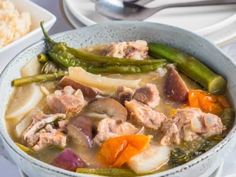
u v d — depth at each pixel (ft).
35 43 1.56
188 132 1.34
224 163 1.44
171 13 1.90
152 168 1.26
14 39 1.76
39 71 1.56
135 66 1.54
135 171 1.26
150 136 1.31
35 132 1.36
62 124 1.36
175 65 1.55
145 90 1.44
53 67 1.56
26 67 1.54
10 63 1.49
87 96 1.46
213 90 1.48
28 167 1.25
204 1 1.92
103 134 1.32
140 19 1.88
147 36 1.62
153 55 1.59
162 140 1.32
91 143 1.32
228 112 1.40
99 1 1.88
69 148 1.32
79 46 1.62
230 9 1.90
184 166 1.20
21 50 1.64
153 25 1.60
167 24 1.73
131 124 1.37
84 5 1.94
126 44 1.58
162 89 1.49
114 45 1.57
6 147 1.32
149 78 1.53
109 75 1.54
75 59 1.56
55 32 1.90
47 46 1.58
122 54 1.57
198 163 1.21
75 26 1.85
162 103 1.45
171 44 1.60
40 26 1.70
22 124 1.40
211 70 1.52
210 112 1.42
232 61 1.46
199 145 1.32
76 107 1.41
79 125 1.34
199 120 1.35
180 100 1.45
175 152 1.30
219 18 1.87
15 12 1.84
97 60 1.55
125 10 1.89
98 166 1.28
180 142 1.33
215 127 1.34
